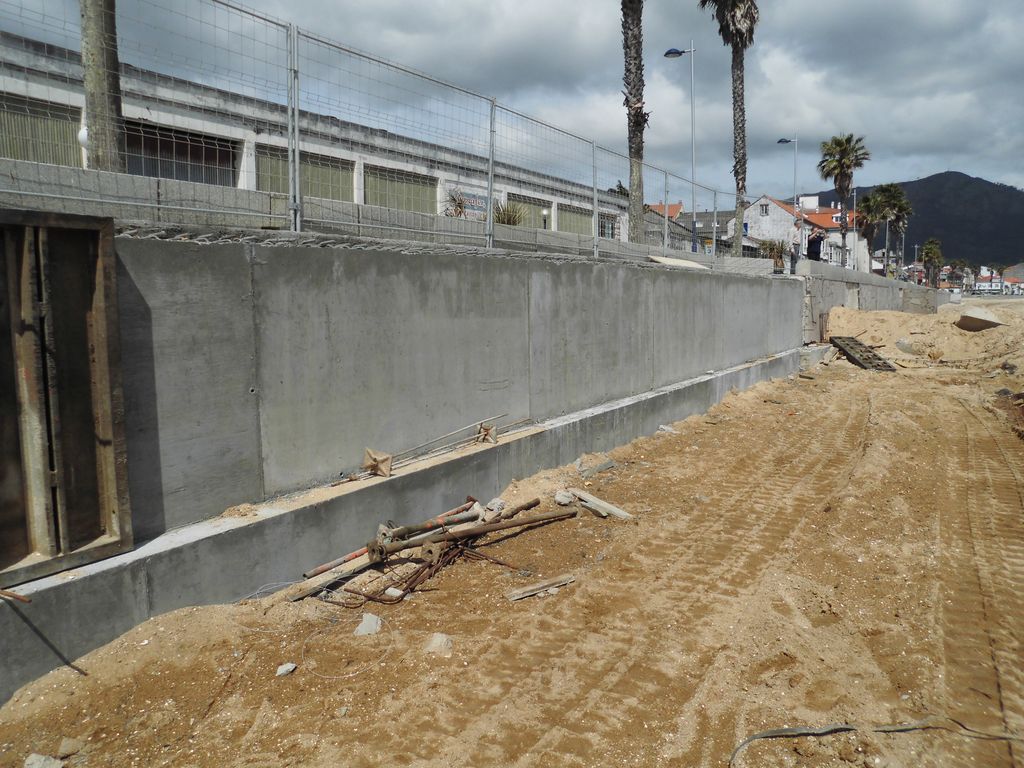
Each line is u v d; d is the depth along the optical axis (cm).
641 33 1673
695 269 1398
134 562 431
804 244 3853
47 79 531
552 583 562
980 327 2344
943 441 1119
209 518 506
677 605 533
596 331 1001
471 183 914
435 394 712
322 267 579
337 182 738
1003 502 793
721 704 404
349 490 584
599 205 1271
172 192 556
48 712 375
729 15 2339
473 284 752
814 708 400
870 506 764
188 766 346
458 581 577
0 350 395
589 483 859
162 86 580
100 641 417
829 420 1305
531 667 443
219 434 509
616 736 374
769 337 1827
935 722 385
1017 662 451
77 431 425
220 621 463
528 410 864
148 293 459
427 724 381
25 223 387
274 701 398
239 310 516
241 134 631
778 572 589
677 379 1283
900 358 2098
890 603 535
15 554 404
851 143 4219
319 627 487
